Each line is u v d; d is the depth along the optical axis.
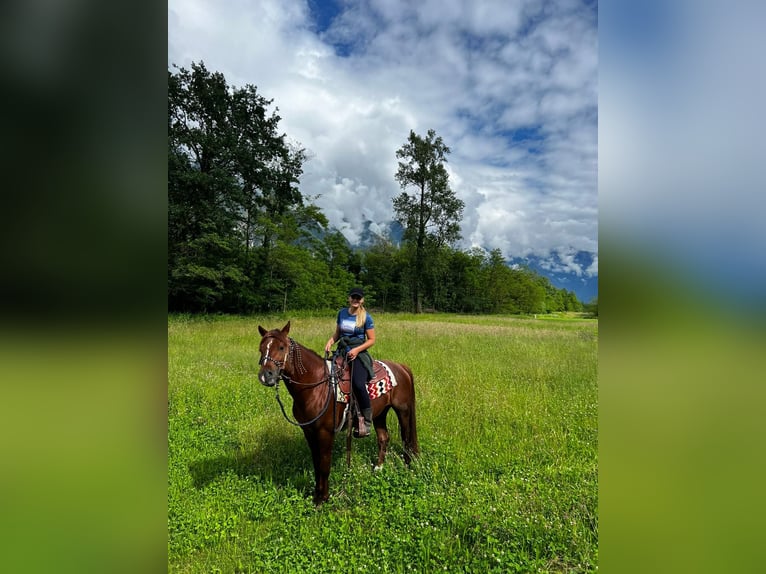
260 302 29.91
